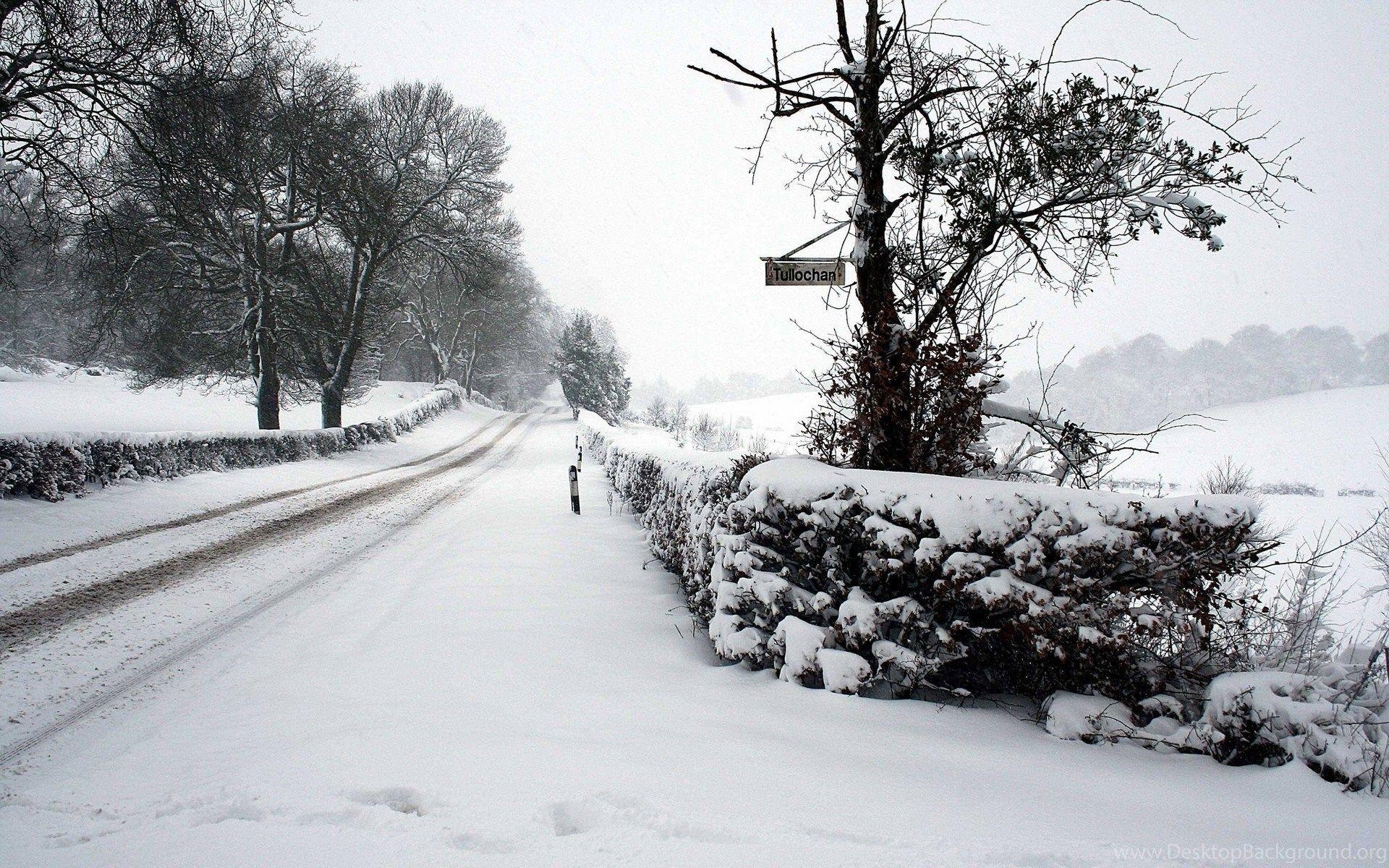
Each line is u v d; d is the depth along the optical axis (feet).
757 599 13.83
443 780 9.08
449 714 11.97
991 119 15.19
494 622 18.12
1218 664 11.51
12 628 18.26
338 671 14.83
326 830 7.85
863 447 15.70
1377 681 10.44
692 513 19.19
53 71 37.96
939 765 9.61
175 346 74.64
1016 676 12.27
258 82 48.42
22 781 10.46
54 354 146.82
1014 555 11.23
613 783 8.90
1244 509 10.57
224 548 29.25
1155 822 7.99
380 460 83.30
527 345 267.80
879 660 12.03
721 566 15.49
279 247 86.07
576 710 12.06
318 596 21.94
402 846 7.45
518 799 8.46
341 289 90.12
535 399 321.73
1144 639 11.25
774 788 8.76
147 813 8.75
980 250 15.56
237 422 107.76
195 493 43.70
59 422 81.97
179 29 38.70
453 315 200.85
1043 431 15.87
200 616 19.71
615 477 45.47
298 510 40.29
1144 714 10.70
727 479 16.90
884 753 10.02
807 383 16.83
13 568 24.38
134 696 13.98
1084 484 16.22
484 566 25.05
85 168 43.65
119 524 33.01
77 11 37.27
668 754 9.91
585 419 132.05
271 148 70.38
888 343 15.58
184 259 69.72
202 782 9.73
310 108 69.00
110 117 39.73
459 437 130.31
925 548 11.68
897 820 7.93
